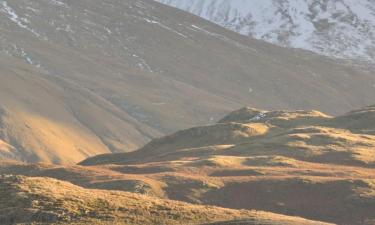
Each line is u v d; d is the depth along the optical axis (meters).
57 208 153.62
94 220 148.00
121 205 159.38
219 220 151.12
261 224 137.12
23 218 150.25
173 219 151.38
